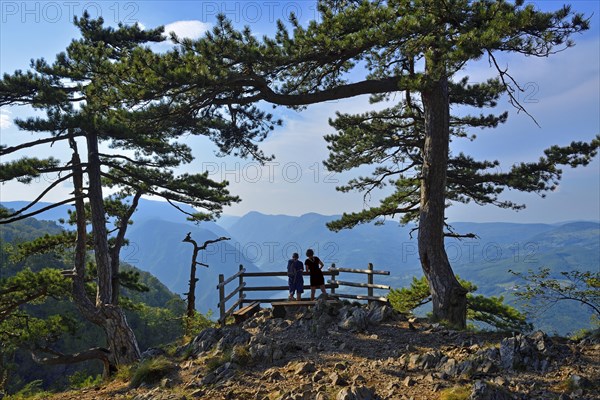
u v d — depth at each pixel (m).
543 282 10.90
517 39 11.64
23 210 18.55
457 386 7.98
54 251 23.39
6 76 17.48
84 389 12.05
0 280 20.11
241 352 10.80
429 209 14.48
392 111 20.92
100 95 13.06
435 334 11.59
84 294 19.58
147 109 12.84
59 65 18.97
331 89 14.24
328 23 11.70
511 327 24.28
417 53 12.39
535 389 7.68
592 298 10.43
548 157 18.98
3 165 16.89
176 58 11.80
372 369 9.49
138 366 12.12
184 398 9.09
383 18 11.55
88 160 19.69
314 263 15.76
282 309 14.55
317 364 10.14
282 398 8.35
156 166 22.20
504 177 19.75
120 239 23.47
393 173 20.92
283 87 14.86
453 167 20.97
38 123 16.14
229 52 11.59
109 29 21.34
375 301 14.09
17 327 23.11
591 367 8.24
